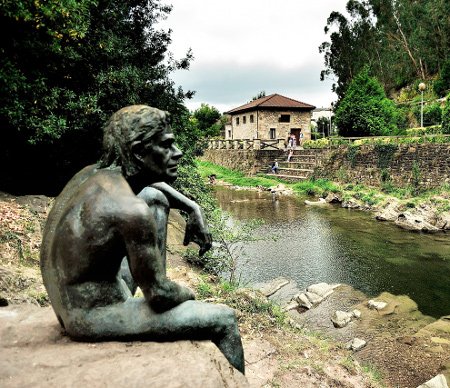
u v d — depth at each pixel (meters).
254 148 33.56
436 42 39.84
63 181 11.52
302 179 26.92
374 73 42.34
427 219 15.30
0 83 7.39
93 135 10.34
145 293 1.88
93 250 1.82
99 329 1.90
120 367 1.74
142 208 1.81
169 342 1.95
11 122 8.15
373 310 8.19
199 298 6.19
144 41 13.33
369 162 21.73
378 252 12.22
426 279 9.95
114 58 10.45
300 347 5.60
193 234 2.61
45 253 2.00
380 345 6.72
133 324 1.91
